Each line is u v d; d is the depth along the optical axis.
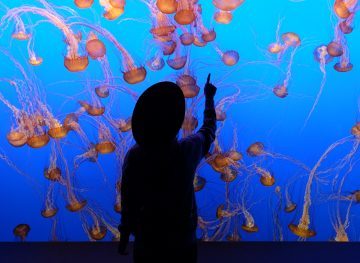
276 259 2.07
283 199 2.23
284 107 2.19
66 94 2.22
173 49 2.18
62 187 2.25
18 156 2.22
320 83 2.15
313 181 2.20
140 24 2.17
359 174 2.16
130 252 2.16
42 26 2.16
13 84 2.19
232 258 2.09
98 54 2.19
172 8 2.13
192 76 2.19
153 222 1.27
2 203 2.23
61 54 2.18
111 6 2.15
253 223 2.25
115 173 2.26
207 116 1.44
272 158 2.21
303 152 2.19
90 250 2.18
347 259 2.06
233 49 2.18
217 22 2.16
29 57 2.18
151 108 1.20
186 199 1.26
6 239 2.26
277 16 2.14
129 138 2.26
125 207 1.26
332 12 2.11
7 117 2.20
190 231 1.30
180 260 1.31
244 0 2.14
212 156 2.24
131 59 2.19
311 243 2.21
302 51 2.15
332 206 2.20
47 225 2.26
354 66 2.12
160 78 2.21
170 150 1.22
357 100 2.13
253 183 2.24
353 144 2.15
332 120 2.16
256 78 2.19
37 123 2.21
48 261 2.08
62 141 2.24
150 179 1.24
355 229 2.20
